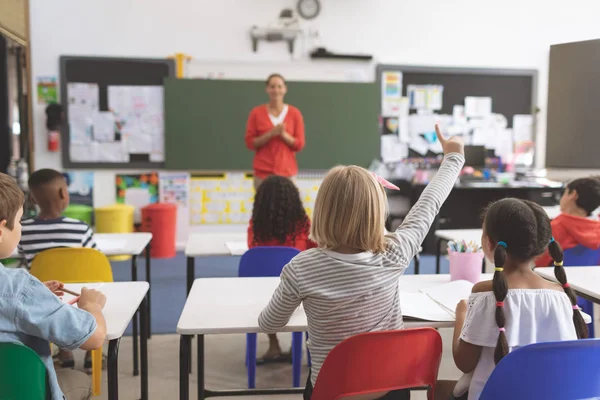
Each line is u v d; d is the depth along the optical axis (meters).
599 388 1.29
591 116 4.13
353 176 1.36
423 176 5.77
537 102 6.07
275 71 5.69
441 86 5.91
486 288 1.42
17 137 5.40
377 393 1.40
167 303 3.87
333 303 1.35
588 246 2.48
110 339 1.50
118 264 5.09
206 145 5.64
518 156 6.08
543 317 1.36
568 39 6.03
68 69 5.41
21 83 5.39
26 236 2.41
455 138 1.73
